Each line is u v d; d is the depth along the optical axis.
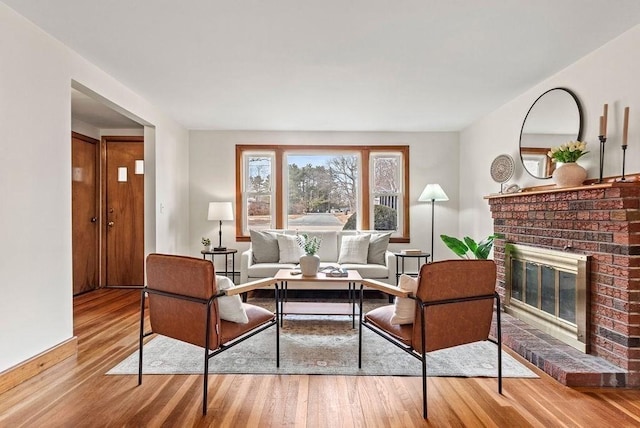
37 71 2.35
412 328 2.11
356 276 3.38
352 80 3.28
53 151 2.49
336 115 4.44
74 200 4.55
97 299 4.35
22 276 2.24
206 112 4.34
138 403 2.00
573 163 2.66
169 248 4.57
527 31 2.40
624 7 2.12
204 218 5.27
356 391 2.16
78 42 2.56
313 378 2.32
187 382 2.25
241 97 3.78
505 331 2.94
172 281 2.08
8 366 2.14
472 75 3.16
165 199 4.44
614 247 2.28
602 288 2.39
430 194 4.81
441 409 1.96
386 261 4.47
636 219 2.18
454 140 5.26
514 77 3.21
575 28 2.36
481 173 4.56
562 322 2.72
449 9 2.14
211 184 5.27
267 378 2.31
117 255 5.05
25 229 2.26
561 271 2.75
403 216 5.29
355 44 2.59
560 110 3.04
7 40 2.13
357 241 4.64
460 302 2.04
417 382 2.28
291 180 5.34
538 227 3.06
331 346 2.85
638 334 2.19
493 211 3.81
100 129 5.01
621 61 2.45
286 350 2.76
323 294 4.65
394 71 3.08
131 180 5.05
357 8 2.13
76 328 3.25
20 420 1.83
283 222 5.30
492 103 3.96
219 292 2.05
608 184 2.22
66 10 2.16
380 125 4.92
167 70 3.06
